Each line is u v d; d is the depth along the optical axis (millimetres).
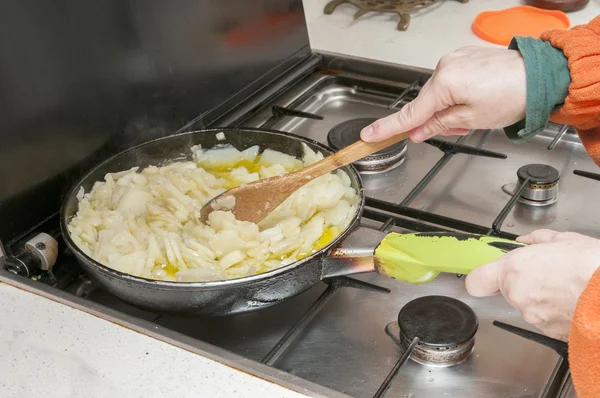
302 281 694
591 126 751
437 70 724
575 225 894
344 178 857
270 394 590
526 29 1387
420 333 685
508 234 837
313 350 718
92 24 867
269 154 941
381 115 1171
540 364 688
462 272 630
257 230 784
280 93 1181
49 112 830
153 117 983
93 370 627
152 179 874
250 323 768
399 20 1466
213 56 1062
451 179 991
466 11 1504
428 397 657
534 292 541
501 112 708
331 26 1456
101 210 818
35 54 803
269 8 1155
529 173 928
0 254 796
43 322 686
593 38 675
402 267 662
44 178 834
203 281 700
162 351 643
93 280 719
